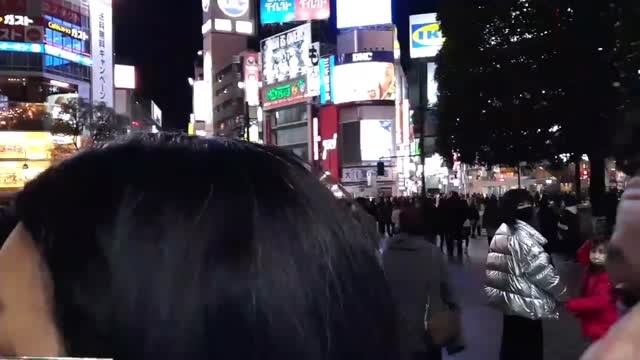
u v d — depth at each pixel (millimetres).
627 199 1079
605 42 14953
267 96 74188
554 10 15703
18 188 658
